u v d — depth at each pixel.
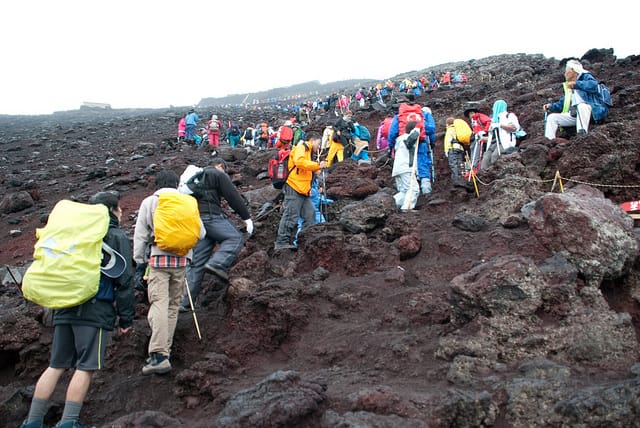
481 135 10.11
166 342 4.82
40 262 3.92
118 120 40.88
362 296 5.51
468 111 10.56
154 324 4.77
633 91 10.54
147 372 4.80
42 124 42.69
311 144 7.47
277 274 6.45
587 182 6.97
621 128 7.20
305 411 3.52
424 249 6.29
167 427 3.95
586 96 8.69
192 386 4.61
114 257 4.20
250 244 7.66
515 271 4.32
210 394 4.51
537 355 4.02
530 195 6.97
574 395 3.43
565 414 3.35
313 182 8.66
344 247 6.36
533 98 13.97
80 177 17.67
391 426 3.35
